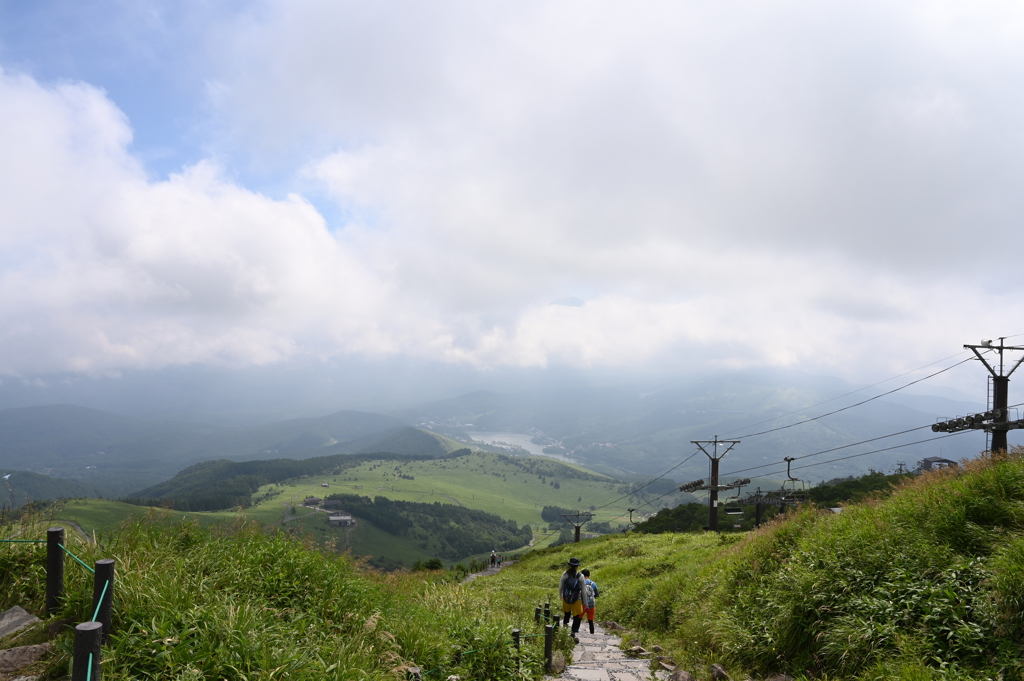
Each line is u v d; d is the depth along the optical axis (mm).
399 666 6520
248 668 4871
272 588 7336
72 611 5238
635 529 74000
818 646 8156
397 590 11148
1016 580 6535
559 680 9305
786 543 12078
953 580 7387
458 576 44594
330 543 9406
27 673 4453
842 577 8828
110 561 4746
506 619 11359
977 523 8484
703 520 68688
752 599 10633
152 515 7785
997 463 10000
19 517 6684
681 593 14523
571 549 52812
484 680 8047
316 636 6469
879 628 7312
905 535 8883
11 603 5523
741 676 8625
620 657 11664
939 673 6160
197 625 5293
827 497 54375
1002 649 6105
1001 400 30547
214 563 7246
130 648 4629
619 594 19406
